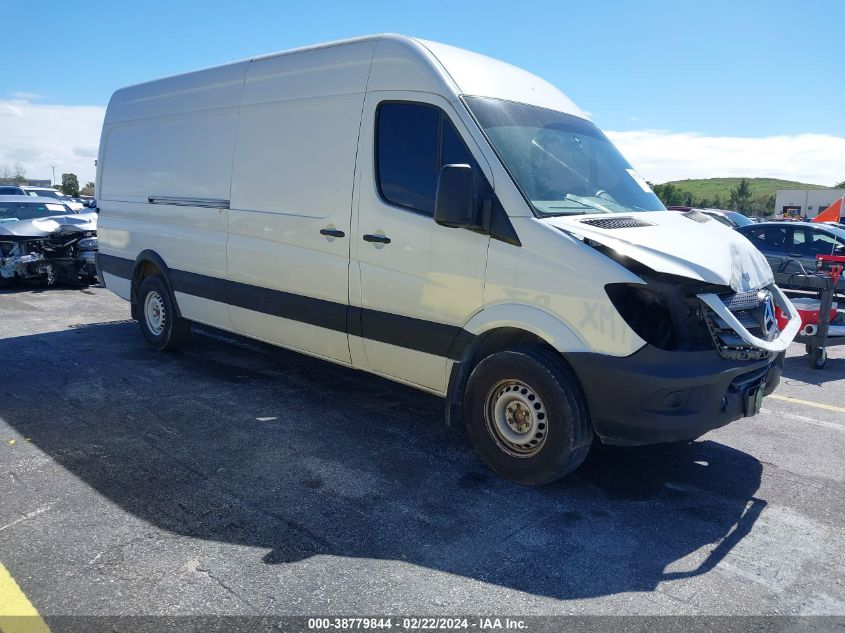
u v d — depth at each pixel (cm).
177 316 698
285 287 553
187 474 424
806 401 632
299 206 532
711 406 380
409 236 454
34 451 455
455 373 441
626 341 368
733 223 1997
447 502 395
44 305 1038
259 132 570
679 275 365
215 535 350
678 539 361
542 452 402
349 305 503
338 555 334
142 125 723
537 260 394
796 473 453
